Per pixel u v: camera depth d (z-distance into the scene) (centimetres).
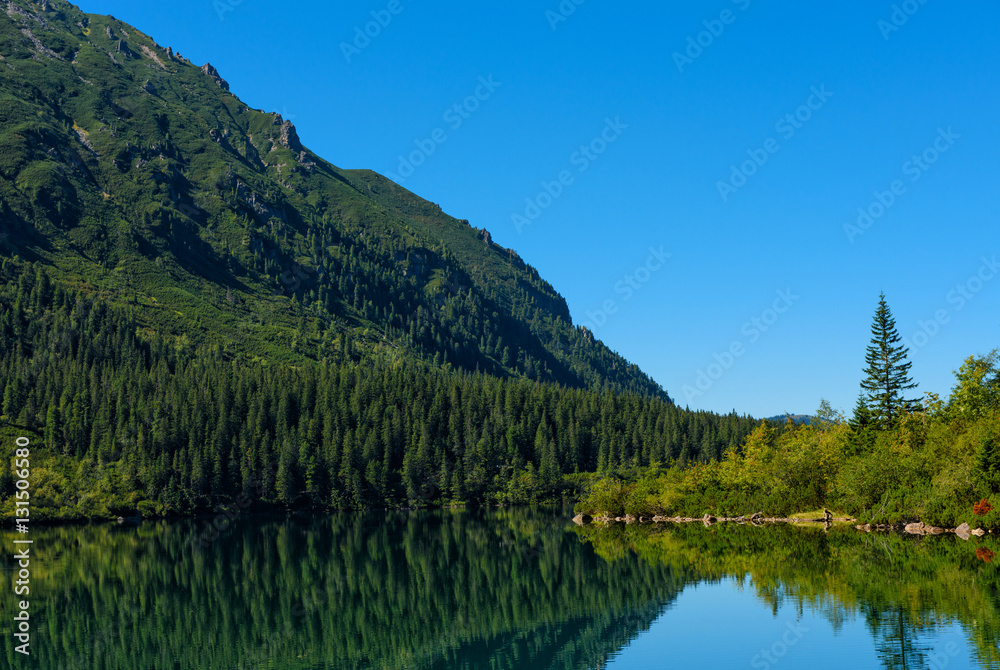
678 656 4897
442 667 5288
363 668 5372
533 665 5131
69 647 6069
